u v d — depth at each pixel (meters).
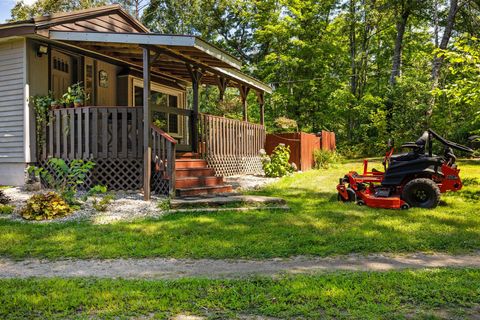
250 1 30.23
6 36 9.73
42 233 5.98
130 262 4.71
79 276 4.19
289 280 3.83
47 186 9.92
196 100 10.78
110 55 11.21
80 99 9.73
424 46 30.05
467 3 22.59
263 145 15.51
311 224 6.28
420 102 20.27
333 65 30.17
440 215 6.83
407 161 7.79
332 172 14.56
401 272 4.04
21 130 10.04
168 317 3.05
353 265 4.44
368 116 24.14
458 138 18.67
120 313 3.13
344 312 3.07
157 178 9.12
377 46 31.66
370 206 7.75
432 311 3.08
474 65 9.21
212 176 9.74
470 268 4.22
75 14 11.05
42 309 3.22
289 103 27.59
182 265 4.55
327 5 27.94
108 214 7.27
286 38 27.66
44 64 10.34
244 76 13.59
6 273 4.35
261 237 5.56
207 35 32.62
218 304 3.27
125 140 9.30
